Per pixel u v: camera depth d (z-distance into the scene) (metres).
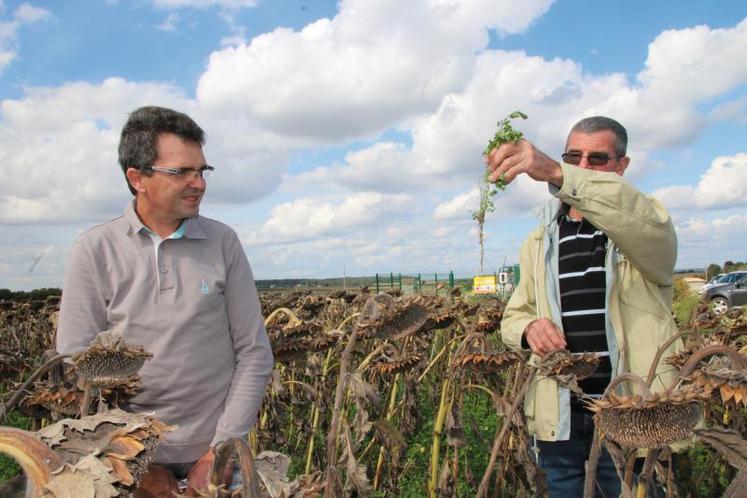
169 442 2.85
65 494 1.10
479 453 6.66
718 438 2.06
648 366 3.46
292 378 6.76
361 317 3.54
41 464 1.15
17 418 6.82
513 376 5.69
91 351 2.21
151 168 2.78
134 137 2.80
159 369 2.86
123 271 2.88
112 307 2.89
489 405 8.16
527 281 4.11
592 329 3.70
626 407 2.04
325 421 6.79
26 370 3.70
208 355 2.97
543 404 3.80
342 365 3.34
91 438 1.22
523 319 3.98
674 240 3.35
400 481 6.03
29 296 16.50
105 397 2.69
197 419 2.94
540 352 3.64
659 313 3.54
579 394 3.05
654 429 2.05
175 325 2.88
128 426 1.23
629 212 3.11
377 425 3.53
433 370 8.05
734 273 29.55
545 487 4.18
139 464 1.21
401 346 5.79
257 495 1.44
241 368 3.10
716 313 5.46
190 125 2.88
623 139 3.81
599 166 3.77
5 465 6.50
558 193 3.12
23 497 1.22
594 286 3.71
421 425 7.12
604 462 3.68
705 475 4.61
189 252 2.99
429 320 4.85
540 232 4.06
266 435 5.57
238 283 3.17
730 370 2.07
